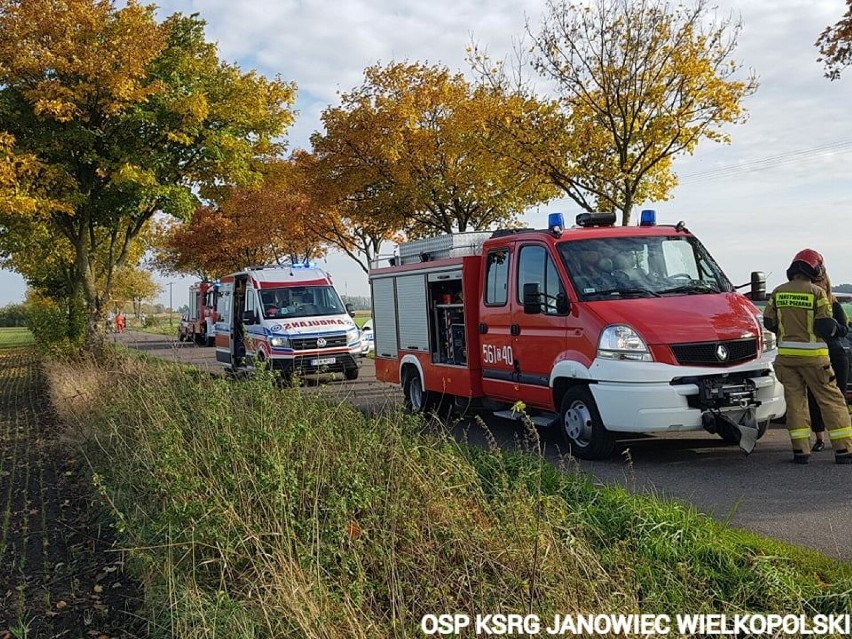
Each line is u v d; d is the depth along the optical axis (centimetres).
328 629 352
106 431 831
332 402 775
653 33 1414
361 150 2150
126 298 4231
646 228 909
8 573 548
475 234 1036
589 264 840
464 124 1683
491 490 590
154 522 520
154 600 436
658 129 1436
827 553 492
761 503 615
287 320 1667
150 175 1741
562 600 368
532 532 410
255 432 604
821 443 800
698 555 461
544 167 1576
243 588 419
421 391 1134
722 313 781
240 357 1848
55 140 1734
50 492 782
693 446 845
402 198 2131
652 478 714
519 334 895
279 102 2038
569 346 812
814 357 731
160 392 857
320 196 2245
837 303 780
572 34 1473
